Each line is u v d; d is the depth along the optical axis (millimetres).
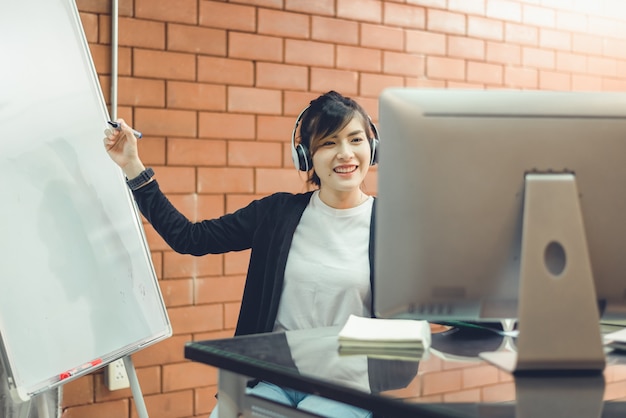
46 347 1424
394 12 2959
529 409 948
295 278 1872
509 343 1376
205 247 1979
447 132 1147
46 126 1604
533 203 1139
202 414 2615
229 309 2674
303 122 1969
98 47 2385
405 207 1158
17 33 1574
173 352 2551
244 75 2660
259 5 2672
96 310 1615
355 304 1859
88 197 1697
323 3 2799
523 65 3311
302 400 1657
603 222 1177
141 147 2479
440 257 1160
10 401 1548
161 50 2500
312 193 2027
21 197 1473
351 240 1911
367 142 1929
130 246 1823
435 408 947
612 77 3605
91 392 2396
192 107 2566
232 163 2654
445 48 3092
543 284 1127
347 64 2865
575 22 3455
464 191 1151
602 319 1249
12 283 1381
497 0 3217
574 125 1166
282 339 1372
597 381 1091
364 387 1038
